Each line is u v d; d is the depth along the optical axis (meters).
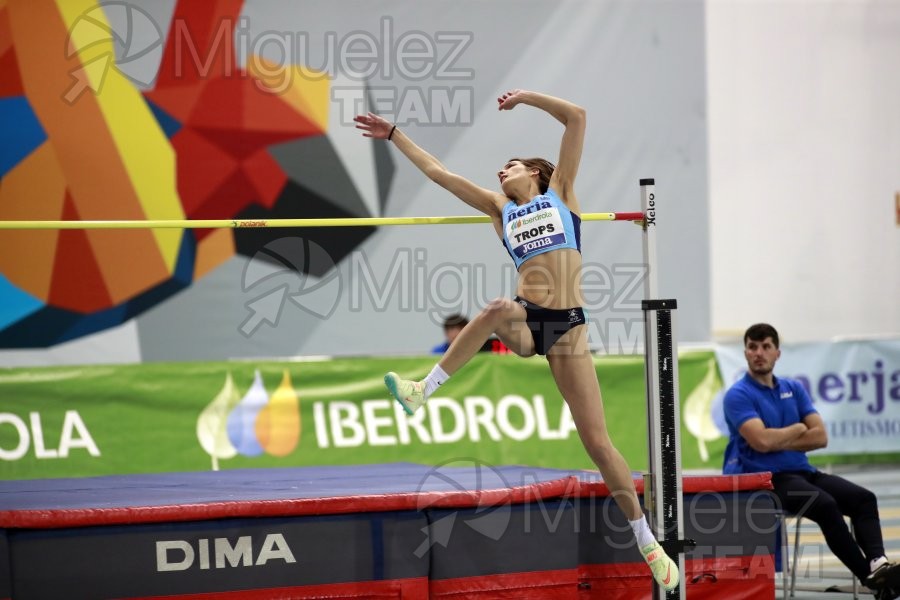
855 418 34.59
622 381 32.19
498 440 31.17
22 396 28.20
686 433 32.53
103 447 28.59
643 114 34.91
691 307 35.66
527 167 16.48
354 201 32.53
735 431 20.45
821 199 37.25
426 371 31.22
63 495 17.75
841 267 37.41
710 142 36.19
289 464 29.86
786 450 20.02
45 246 30.45
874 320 37.81
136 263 31.16
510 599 16.14
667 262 35.34
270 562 15.22
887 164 37.72
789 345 34.31
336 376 30.67
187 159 31.27
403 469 22.89
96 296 30.86
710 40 36.12
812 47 37.06
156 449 28.98
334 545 15.49
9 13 30.05
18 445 27.95
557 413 31.83
